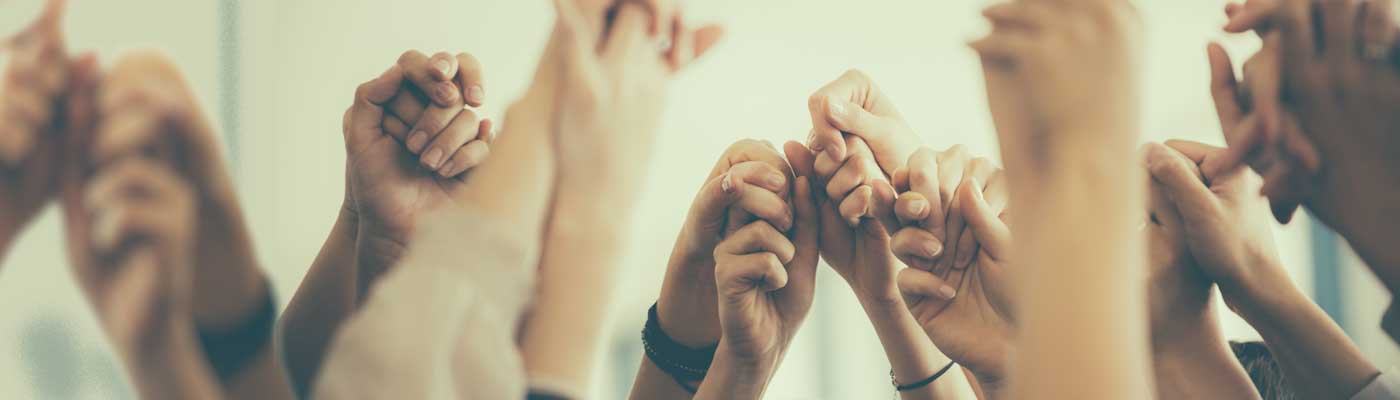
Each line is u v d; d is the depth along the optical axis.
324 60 1.56
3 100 0.93
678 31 1.12
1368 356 1.33
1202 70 1.96
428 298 0.95
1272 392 1.43
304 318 1.36
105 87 0.94
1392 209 1.13
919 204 1.30
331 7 1.56
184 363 0.92
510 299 0.98
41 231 1.11
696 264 1.41
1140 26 1.01
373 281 1.35
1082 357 0.90
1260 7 1.16
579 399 1.06
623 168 1.09
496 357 0.96
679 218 1.73
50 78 0.94
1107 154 0.96
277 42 1.51
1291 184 1.16
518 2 1.70
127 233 0.90
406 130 1.34
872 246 1.37
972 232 1.33
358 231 1.37
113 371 1.14
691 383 1.44
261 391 1.03
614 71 1.08
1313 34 1.14
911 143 1.38
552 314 1.08
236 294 1.00
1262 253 1.29
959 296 1.34
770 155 1.39
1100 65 0.99
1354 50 1.13
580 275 1.08
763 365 1.39
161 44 1.30
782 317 1.40
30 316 1.12
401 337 0.93
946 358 1.42
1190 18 1.94
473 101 1.34
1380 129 1.12
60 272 1.13
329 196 1.57
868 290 1.38
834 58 1.78
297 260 1.55
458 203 1.04
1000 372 1.31
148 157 0.93
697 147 1.73
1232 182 1.29
